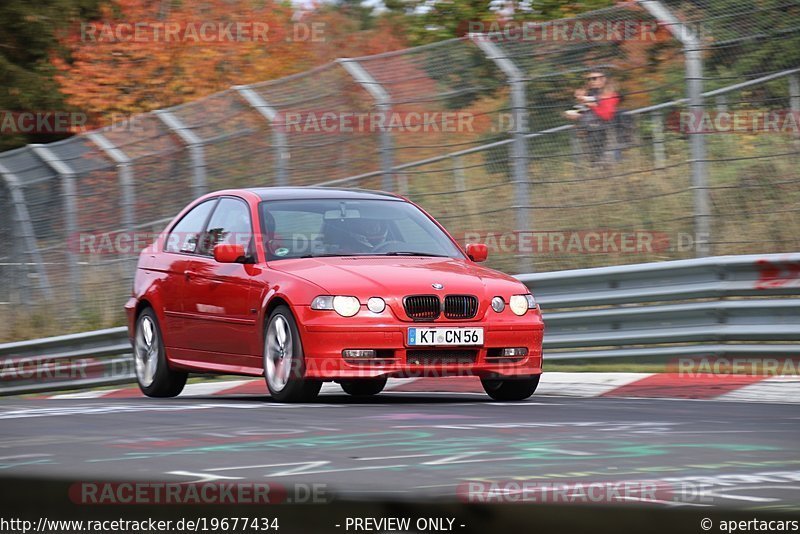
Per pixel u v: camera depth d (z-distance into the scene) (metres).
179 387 33.34
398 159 42.69
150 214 50.12
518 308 28.25
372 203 31.83
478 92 40.53
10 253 55.41
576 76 38.62
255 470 14.03
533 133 39.59
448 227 42.72
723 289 34.66
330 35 82.88
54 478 13.06
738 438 17.09
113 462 15.00
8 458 15.60
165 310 32.72
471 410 23.14
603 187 39.03
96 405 26.45
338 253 29.70
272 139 45.78
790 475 13.19
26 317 54.59
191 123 48.56
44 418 22.08
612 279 36.94
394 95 42.28
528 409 23.47
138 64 76.56
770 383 30.98
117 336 44.47
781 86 34.91
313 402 27.48
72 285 53.38
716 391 30.16
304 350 26.83
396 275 27.64
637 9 37.09
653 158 37.56
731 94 35.66
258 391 38.47
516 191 39.81
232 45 76.94
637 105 37.56
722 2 35.88
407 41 81.38
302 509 10.07
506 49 40.06
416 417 21.23
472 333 27.33
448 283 27.66
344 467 14.18
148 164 50.00
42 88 77.31
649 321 36.03
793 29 34.62
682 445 16.22
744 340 34.03
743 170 36.88
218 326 30.34
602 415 21.64
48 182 53.84
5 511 10.55
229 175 47.12
